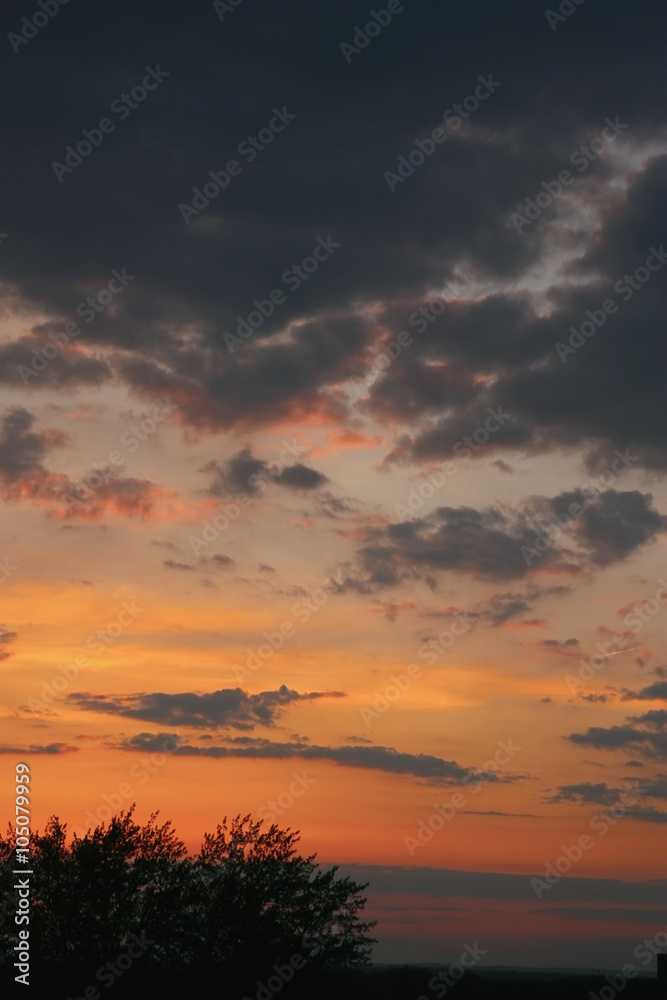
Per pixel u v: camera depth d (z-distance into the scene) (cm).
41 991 3666
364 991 3956
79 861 3891
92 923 3809
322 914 3969
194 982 3722
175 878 3962
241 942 3838
